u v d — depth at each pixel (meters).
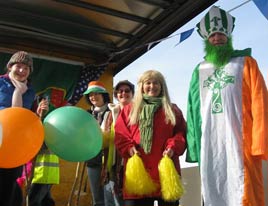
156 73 3.23
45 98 3.53
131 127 3.18
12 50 5.81
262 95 2.90
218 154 2.97
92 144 2.96
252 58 3.08
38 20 5.39
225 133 2.97
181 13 4.94
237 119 2.95
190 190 4.45
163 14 5.06
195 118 3.16
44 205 3.95
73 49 6.14
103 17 5.34
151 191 2.96
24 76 3.07
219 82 3.08
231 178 2.88
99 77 6.36
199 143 3.09
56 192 5.71
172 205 3.02
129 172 2.96
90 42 5.89
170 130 3.10
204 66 3.23
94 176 3.91
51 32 5.67
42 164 3.75
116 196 3.56
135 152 3.03
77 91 6.15
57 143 2.90
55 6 5.12
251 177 2.85
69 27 5.58
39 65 6.00
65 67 6.18
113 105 3.89
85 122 2.96
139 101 3.18
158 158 3.03
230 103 2.99
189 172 4.54
